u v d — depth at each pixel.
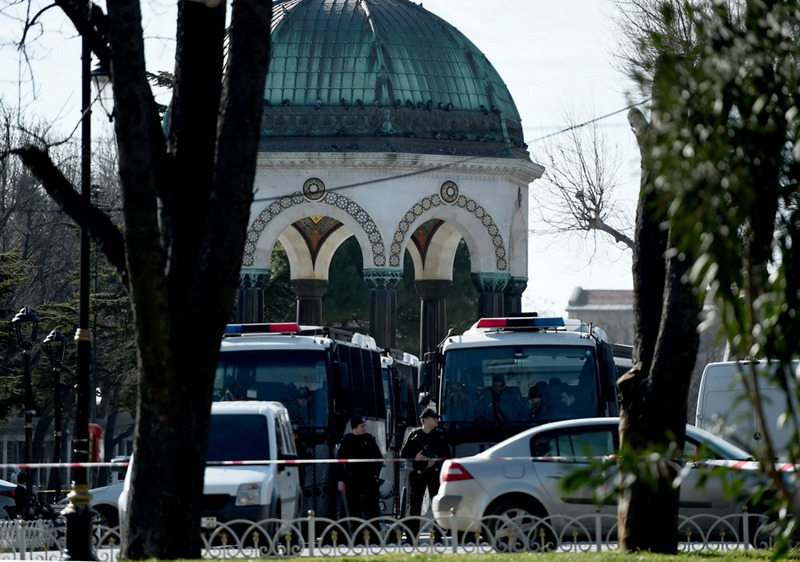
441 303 155.50
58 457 131.12
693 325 55.88
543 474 70.38
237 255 53.03
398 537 63.19
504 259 144.88
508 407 93.44
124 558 52.53
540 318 96.44
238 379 94.88
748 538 64.94
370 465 83.94
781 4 34.91
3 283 152.50
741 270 33.97
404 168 140.88
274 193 140.88
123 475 111.75
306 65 142.88
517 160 144.88
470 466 70.62
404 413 127.75
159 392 51.88
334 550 61.94
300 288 158.00
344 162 139.88
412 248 155.75
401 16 147.88
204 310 52.69
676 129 32.53
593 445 71.12
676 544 58.31
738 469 35.41
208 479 73.06
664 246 58.19
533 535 69.75
